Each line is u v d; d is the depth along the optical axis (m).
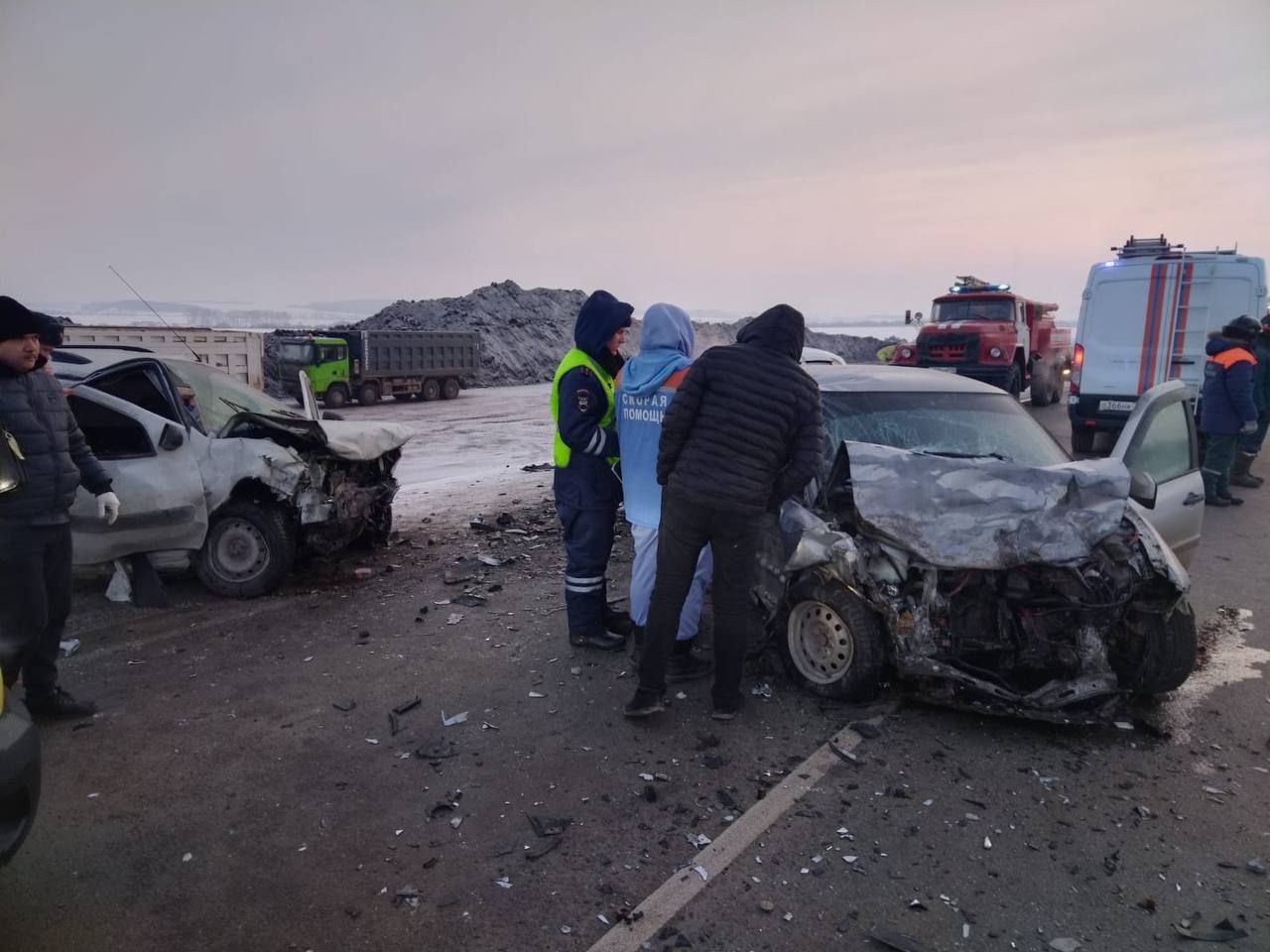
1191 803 3.41
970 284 19.27
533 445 15.09
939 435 5.10
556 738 3.95
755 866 3.01
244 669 4.77
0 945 2.61
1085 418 12.07
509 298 40.19
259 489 6.15
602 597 5.05
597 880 2.94
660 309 4.48
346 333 24.30
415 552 7.24
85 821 3.29
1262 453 13.82
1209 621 5.57
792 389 3.87
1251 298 10.90
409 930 2.69
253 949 2.61
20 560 3.67
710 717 4.14
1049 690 3.82
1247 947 2.62
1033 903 2.82
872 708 4.19
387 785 3.55
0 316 3.51
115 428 5.84
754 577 4.59
